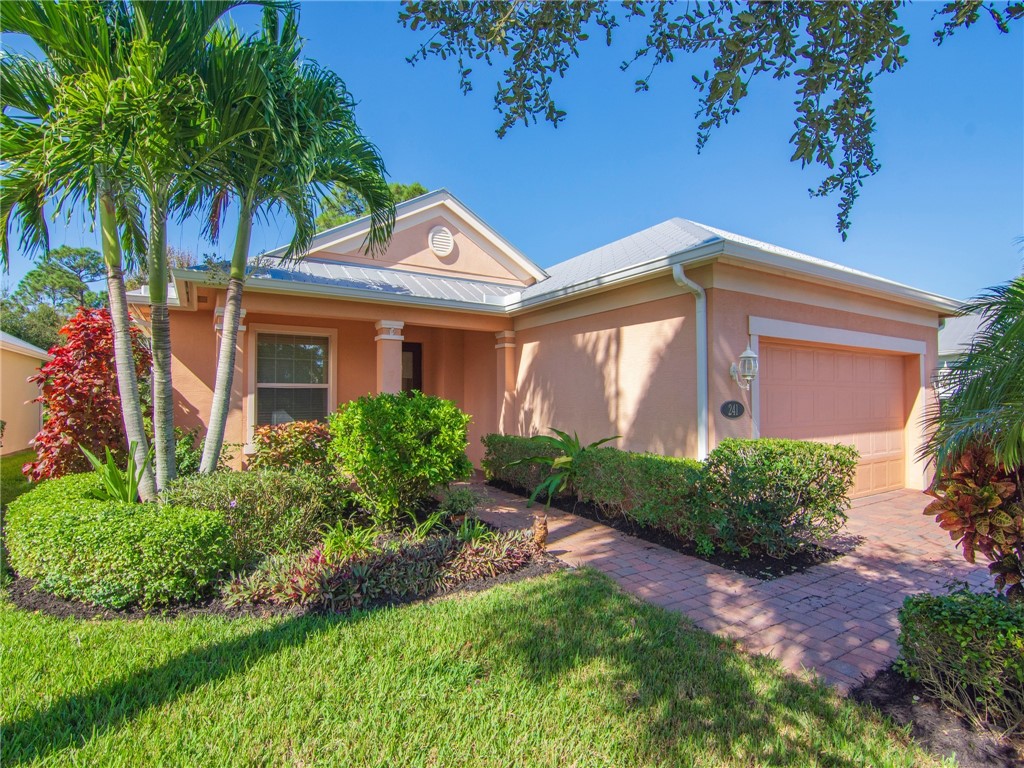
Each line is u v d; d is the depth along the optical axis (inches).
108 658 127.0
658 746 100.3
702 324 255.9
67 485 211.3
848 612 168.1
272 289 306.0
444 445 245.1
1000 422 112.2
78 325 298.0
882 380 362.9
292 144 197.8
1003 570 120.7
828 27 105.7
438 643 136.1
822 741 103.0
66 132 163.9
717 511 216.7
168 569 158.2
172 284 322.7
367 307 347.3
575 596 169.2
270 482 209.3
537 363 384.8
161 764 92.4
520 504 315.6
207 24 189.2
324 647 133.0
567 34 129.6
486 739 101.0
